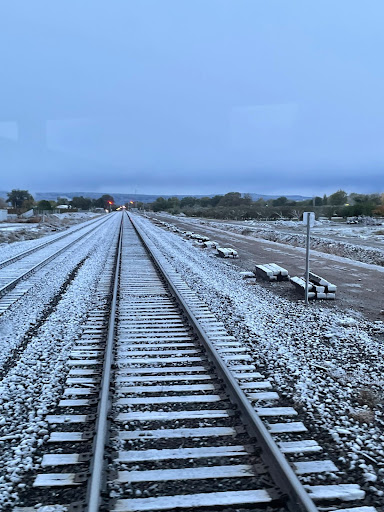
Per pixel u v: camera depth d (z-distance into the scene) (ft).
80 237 101.09
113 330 24.39
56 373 19.21
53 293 37.27
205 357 20.86
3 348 22.66
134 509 10.50
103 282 41.34
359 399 16.60
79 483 11.53
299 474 11.96
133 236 101.65
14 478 11.82
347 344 23.47
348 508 10.78
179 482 11.63
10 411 15.71
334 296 35.09
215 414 15.26
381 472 12.17
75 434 14.01
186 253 65.82
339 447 13.42
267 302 33.91
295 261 57.93
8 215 212.02
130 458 12.58
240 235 103.09
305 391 17.34
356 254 66.33
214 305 32.19
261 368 20.01
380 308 32.37
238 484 11.52
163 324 26.86
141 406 16.01
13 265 53.62
